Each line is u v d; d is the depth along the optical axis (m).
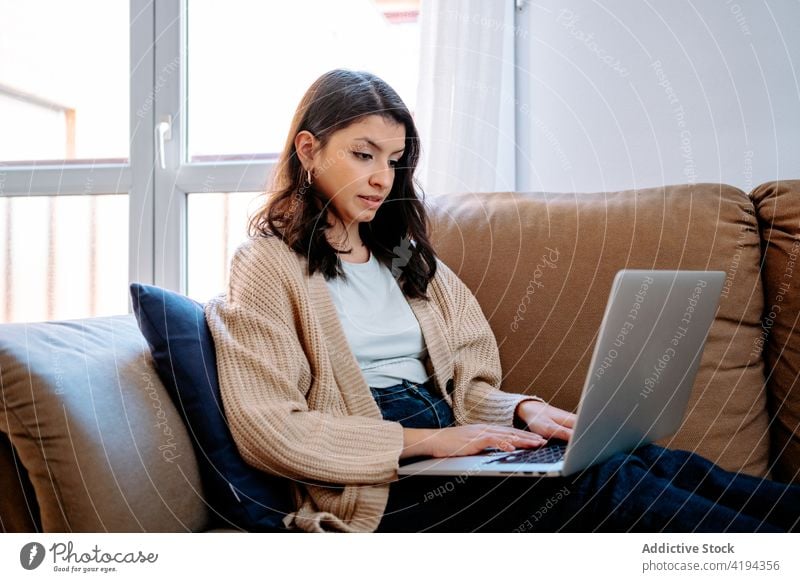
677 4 1.50
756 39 1.47
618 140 1.54
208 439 0.87
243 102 1.70
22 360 0.79
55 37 1.75
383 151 1.07
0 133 1.78
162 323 0.91
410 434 0.91
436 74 1.52
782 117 1.47
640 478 0.79
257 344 0.92
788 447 1.14
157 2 1.66
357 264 1.12
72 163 1.74
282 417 0.86
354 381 0.98
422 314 1.13
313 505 0.88
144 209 1.67
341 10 1.68
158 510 0.83
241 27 1.70
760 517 0.80
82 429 0.78
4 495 0.82
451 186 1.52
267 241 1.03
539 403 1.06
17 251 1.74
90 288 1.72
